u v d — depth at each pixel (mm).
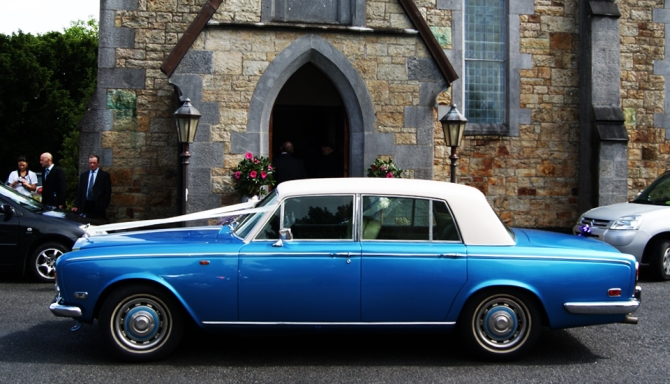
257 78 10398
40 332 6152
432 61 10812
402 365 5219
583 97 13156
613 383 4797
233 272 5074
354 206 5277
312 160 14008
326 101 14531
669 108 13625
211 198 10281
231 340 5992
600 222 9516
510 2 13109
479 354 5238
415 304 5129
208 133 10281
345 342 5953
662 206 9531
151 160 11711
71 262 5105
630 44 13484
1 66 36469
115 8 11578
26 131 38562
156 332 5176
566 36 13258
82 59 40906
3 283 8781
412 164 10766
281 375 4926
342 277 5094
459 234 5254
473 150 12945
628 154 13508
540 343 5922
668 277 9211
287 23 10445
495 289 5195
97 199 10797
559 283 5148
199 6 11766
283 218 5254
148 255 5094
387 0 10711
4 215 8742
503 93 13297
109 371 4984
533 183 13148
